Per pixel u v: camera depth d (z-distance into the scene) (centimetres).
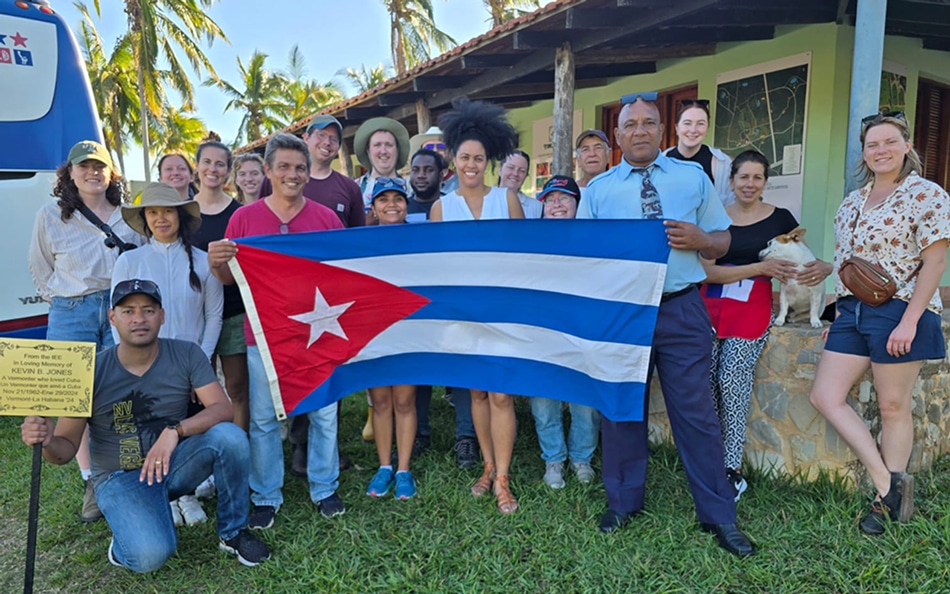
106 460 287
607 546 302
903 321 282
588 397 321
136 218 320
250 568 295
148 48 2297
